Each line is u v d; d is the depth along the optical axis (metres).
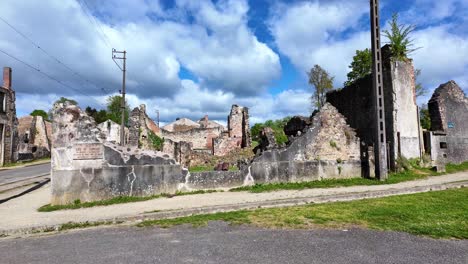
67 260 5.01
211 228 6.84
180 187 11.70
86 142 10.55
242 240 5.88
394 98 15.86
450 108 18.59
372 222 7.00
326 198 9.88
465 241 5.75
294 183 13.12
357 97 18.22
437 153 17.33
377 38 14.24
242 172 12.66
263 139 20.48
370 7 14.39
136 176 10.95
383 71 16.42
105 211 8.80
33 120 47.34
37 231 7.16
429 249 5.32
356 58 31.44
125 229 7.00
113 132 43.72
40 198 11.76
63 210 9.27
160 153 11.65
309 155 13.85
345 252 5.17
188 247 5.52
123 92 25.58
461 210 7.95
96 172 10.48
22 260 5.09
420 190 11.20
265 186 12.62
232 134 35.88
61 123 10.47
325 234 6.20
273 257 4.95
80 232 6.93
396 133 15.72
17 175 21.20
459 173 15.61
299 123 21.61
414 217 7.33
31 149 39.78
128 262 4.82
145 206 9.34
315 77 39.53
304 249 5.32
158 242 5.88
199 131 43.50
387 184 12.66
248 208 8.96
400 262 4.74
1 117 30.56
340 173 14.20
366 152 14.71
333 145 14.30
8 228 7.11
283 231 6.46
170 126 63.22
